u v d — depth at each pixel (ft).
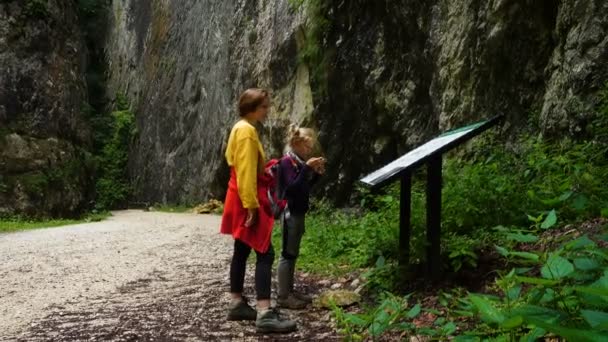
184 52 95.45
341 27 46.21
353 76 44.62
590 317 5.07
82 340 14.60
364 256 20.21
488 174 20.22
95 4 127.95
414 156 14.40
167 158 96.27
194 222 56.59
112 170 108.78
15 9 76.13
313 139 16.07
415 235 17.10
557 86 23.39
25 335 15.52
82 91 90.68
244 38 70.18
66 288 22.31
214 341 13.74
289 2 55.72
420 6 36.04
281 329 13.98
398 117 39.73
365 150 44.19
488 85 29.04
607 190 16.15
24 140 73.61
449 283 14.55
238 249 15.33
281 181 15.94
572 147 21.42
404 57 39.29
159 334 14.69
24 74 75.61
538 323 4.97
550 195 16.57
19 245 37.96
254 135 14.11
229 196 14.74
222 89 77.25
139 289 21.39
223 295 18.99
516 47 27.30
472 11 30.40
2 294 21.61
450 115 31.45
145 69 110.22
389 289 15.40
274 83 59.57
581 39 22.06
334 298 15.65
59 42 81.76
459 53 31.09
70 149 80.69
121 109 115.75
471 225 17.03
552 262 6.83
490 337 8.47
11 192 70.79
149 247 34.35
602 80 21.11
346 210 44.34
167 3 104.27
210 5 85.25
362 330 12.99
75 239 40.34
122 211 92.38
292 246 16.03
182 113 93.20
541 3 26.04
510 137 27.17
